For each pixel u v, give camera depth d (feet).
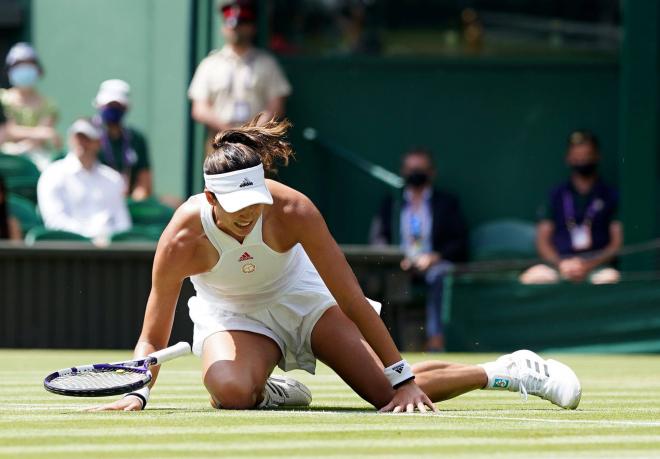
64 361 106.01
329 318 58.59
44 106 155.84
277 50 167.02
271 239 55.72
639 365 115.96
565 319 141.90
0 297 130.00
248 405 56.18
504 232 160.97
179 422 49.47
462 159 169.37
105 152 149.07
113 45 161.48
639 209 153.69
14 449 41.19
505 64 168.66
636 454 40.98
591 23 168.04
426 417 52.60
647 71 155.22
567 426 49.62
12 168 148.25
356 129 168.66
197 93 150.71
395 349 56.39
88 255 130.41
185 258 55.06
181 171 157.28
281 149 55.88
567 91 168.35
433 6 168.66
